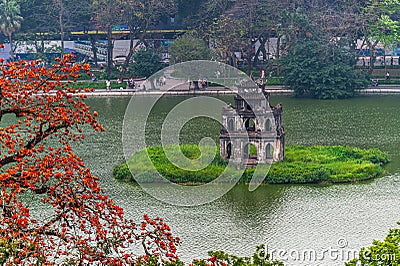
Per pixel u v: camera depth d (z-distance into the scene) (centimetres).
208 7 14288
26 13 15125
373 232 5834
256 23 13938
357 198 6762
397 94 13325
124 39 16525
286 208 6519
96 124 3597
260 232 5894
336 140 9344
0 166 3472
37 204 6284
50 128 3544
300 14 13575
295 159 8069
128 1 13900
